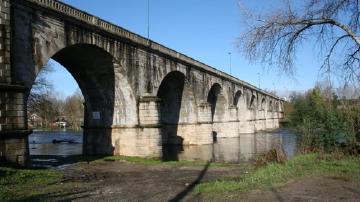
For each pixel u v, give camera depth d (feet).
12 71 72.18
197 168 81.25
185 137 166.81
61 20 84.23
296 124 97.45
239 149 152.15
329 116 81.97
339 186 46.39
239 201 39.83
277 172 57.31
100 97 115.44
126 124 113.50
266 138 205.46
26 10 75.61
